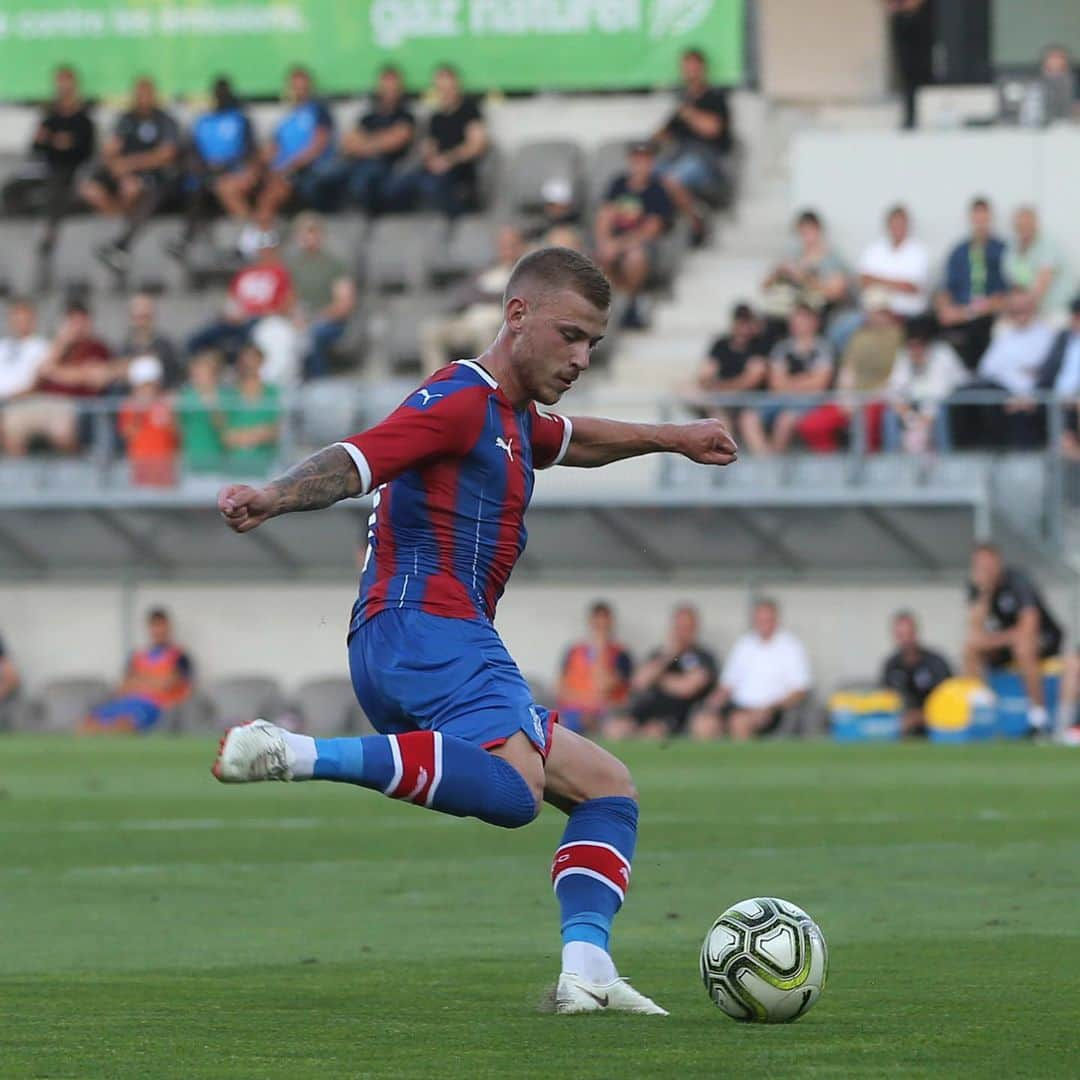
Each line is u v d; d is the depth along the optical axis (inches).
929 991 763.4
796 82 3417.8
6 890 1177.4
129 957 897.5
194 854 1379.2
